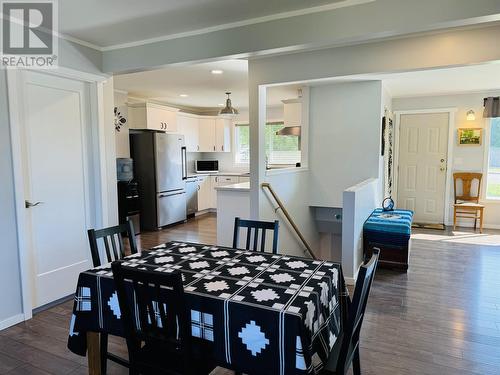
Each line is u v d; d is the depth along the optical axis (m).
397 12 2.28
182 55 3.04
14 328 2.71
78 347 1.90
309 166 5.28
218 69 4.35
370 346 2.45
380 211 4.75
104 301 1.81
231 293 1.58
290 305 1.45
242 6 2.47
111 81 3.61
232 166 8.39
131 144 6.30
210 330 1.54
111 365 2.25
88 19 2.68
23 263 2.80
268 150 7.76
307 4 2.45
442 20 2.17
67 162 3.23
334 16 2.46
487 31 2.84
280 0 2.37
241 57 2.89
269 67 3.79
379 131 4.85
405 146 6.61
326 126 5.13
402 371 2.17
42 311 3.01
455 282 3.63
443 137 6.33
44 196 3.03
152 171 6.20
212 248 2.35
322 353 1.55
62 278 3.22
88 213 3.46
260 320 1.42
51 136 3.07
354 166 5.02
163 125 6.70
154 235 5.87
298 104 5.39
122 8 2.48
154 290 1.49
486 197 6.19
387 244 3.97
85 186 3.42
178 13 2.58
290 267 1.94
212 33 2.90
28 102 2.87
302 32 2.57
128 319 1.58
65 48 3.07
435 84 5.20
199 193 7.65
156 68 3.28
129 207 5.74
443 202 6.43
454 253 4.65
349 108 4.97
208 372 1.63
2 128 2.63
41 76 2.96
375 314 2.93
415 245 5.05
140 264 2.01
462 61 2.93
